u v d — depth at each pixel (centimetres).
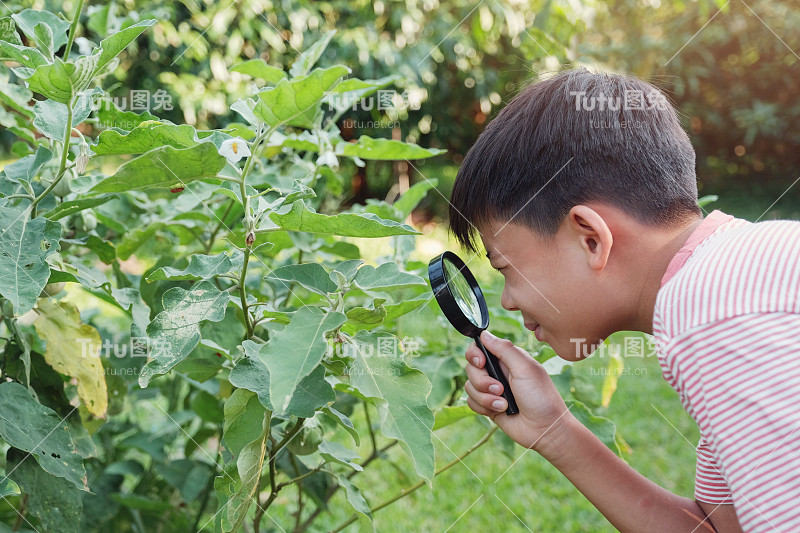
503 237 98
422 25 524
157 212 150
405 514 222
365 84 103
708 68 599
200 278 97
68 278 106
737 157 648
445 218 572
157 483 171
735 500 74
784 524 70
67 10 241
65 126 105
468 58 553
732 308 74
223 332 123
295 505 225
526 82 127
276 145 132
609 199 91
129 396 162
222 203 145
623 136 92
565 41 358
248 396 90
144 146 90
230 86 363
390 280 91
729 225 88
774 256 77
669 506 105
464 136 612
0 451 132
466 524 221
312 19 434
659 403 309
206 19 360
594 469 103
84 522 148
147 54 398
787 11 588
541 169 94
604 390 146
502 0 438
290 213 84
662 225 92
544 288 96
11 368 114
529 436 103
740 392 72
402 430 81
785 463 70
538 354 132
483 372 105
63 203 104
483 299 111
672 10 586
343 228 87
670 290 81
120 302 116
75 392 123
